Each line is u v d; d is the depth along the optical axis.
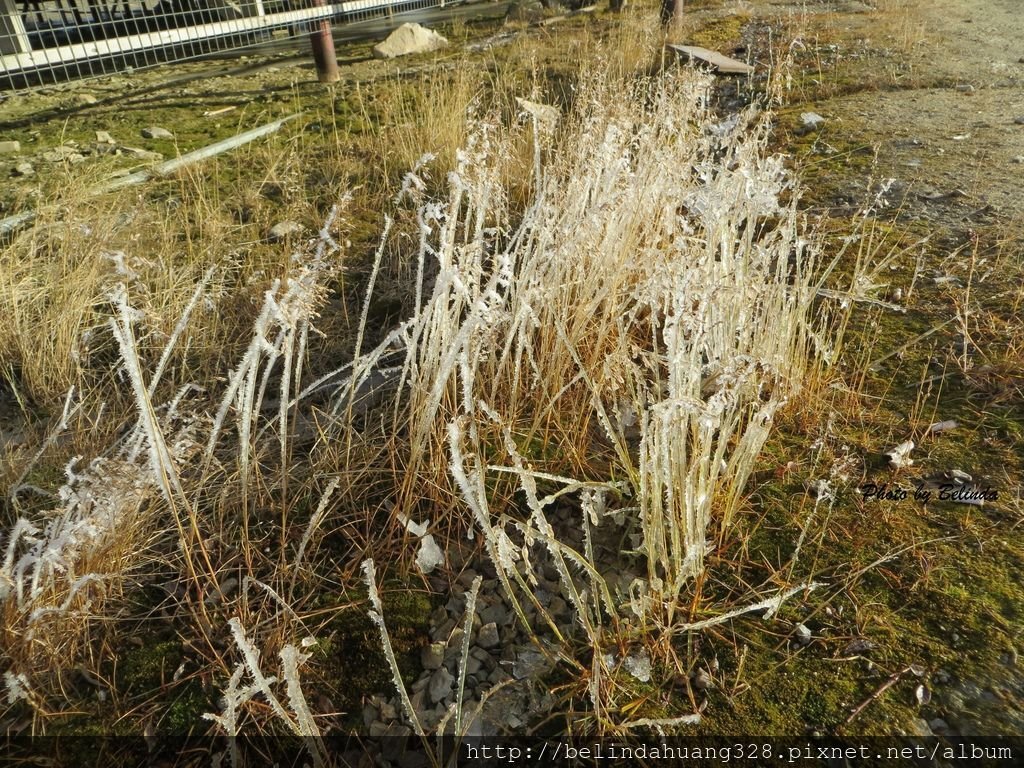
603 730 1.91
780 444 2.74
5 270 3.77
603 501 2.45
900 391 2.95
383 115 6.73
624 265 2.83
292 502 2.64
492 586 2.36
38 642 2.04
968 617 2.06
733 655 2.07
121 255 2.08
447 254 2.44
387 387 3.21
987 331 3.18
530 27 10.35
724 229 2.67
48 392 3.33
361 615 2.28
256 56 9.93
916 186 4.57
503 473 2.69
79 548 2.17
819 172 5.01
